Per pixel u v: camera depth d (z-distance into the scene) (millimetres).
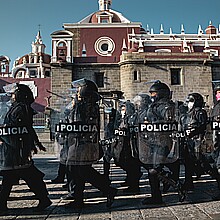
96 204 7434
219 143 7824
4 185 6879
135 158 8633
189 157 8789
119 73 37594
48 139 25812
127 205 7250
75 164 6961
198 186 9516
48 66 63125
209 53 36875
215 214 6301
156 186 7316
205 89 36156
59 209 6996
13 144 6695
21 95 7027
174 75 36438
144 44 42031
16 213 6715
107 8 55250
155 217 6156
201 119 8711
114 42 44656
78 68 37562
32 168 6875
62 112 7648
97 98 7430
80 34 44812
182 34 45500
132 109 9219
